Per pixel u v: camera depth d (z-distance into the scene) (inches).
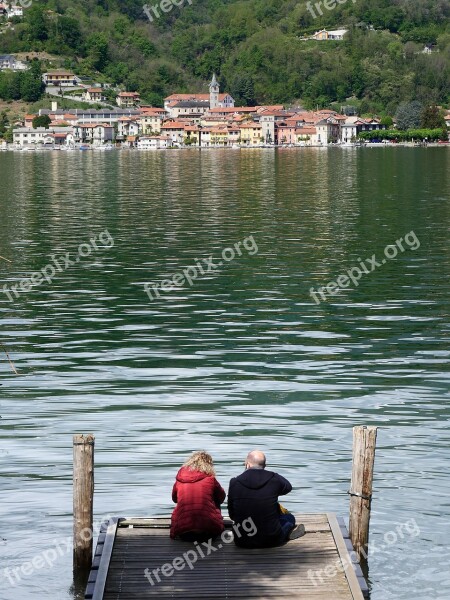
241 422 1277.1
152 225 3627.0
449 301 2096.5
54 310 2023.9
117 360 1609.3
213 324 1878.7
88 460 878.4
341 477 1084.5
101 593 815.7
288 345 1705.2
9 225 3693.4
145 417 1299.2
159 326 1865.2
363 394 1408.7
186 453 1157.7
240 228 3496.6
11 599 836.6
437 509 995.3
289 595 819.4
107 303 2097.7
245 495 894.4
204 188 5851.4
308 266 2583.7
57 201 4881.9
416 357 1620.3
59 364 1584.6
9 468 1107.9
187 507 905.5
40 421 1283.2
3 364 1584.6
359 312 1985.7
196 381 1480.1
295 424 1269.7
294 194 5201.8
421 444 1190.3
